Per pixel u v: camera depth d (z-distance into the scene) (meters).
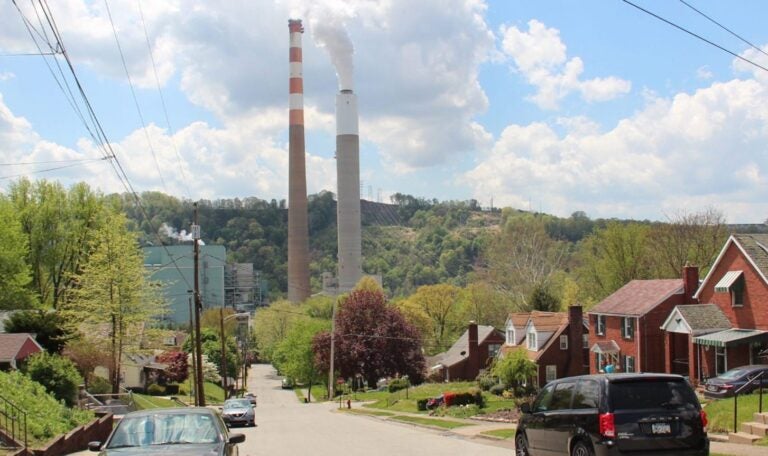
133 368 72.06
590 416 13.78
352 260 141.00
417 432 31.41
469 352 78.06
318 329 90.69
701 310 43.09
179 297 138.25
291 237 147.25
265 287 183.00
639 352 48.00
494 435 27.06
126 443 12.38
